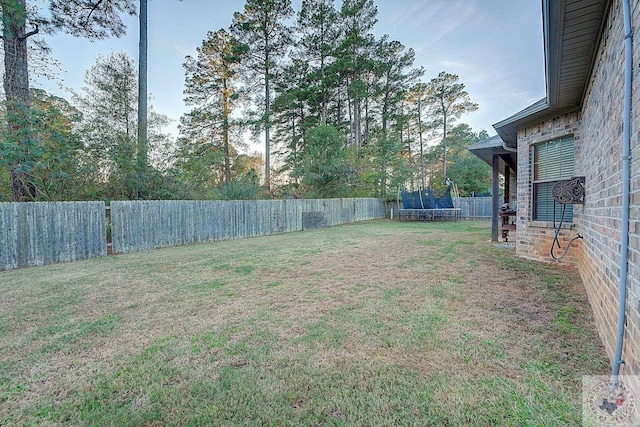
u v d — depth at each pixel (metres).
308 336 2.72
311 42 19.30
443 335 2.67
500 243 7.94
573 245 4.78
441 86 26.14
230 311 3.38
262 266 5.66
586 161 3.89
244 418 1.74
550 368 2.14
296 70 19.52
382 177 21.06
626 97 1.94
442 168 28.61
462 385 1.98
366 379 2.07
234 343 2.62
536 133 5.44
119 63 11.07
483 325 2.86
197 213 9.41
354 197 19.39
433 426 1.65
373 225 15.34
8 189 7.61
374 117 24.20
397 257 6.24
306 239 9.73
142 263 6.14
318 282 4.50
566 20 2.74
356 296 3.80
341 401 1.86
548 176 5.30
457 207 19.59
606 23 2.66
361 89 20.02
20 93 7.80
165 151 10.26
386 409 1.78
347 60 18.75
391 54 21.48
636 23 1.83
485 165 29.30
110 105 10.64
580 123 4.44
